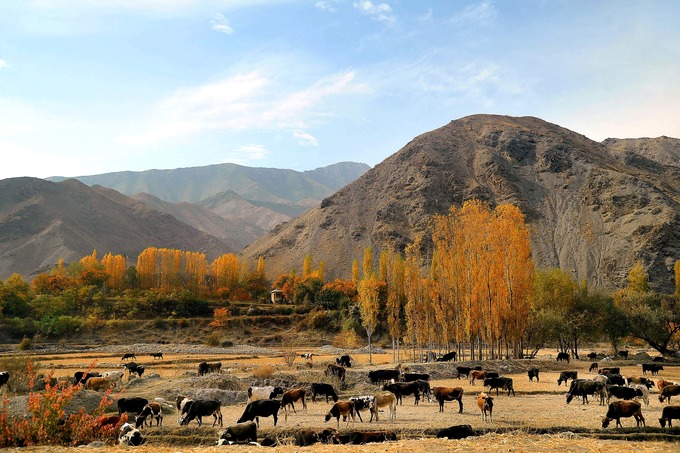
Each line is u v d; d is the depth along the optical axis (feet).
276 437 85.66
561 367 203.51
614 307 275.80
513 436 73.97
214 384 139.13
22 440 65.41
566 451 53.11
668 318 260.83
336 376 152.76
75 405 100.99
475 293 221.87
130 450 57.41
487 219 230.89
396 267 396.78
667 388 113.70
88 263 540.93
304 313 435.94
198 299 433.89
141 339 361.92
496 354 245.65
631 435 81.87
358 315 404.77
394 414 100.63
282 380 146.00
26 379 130.31
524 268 227.81
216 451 56.90
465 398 128.88
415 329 258.37
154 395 126.93
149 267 522.88
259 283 545.44
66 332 349.41
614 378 137.69
